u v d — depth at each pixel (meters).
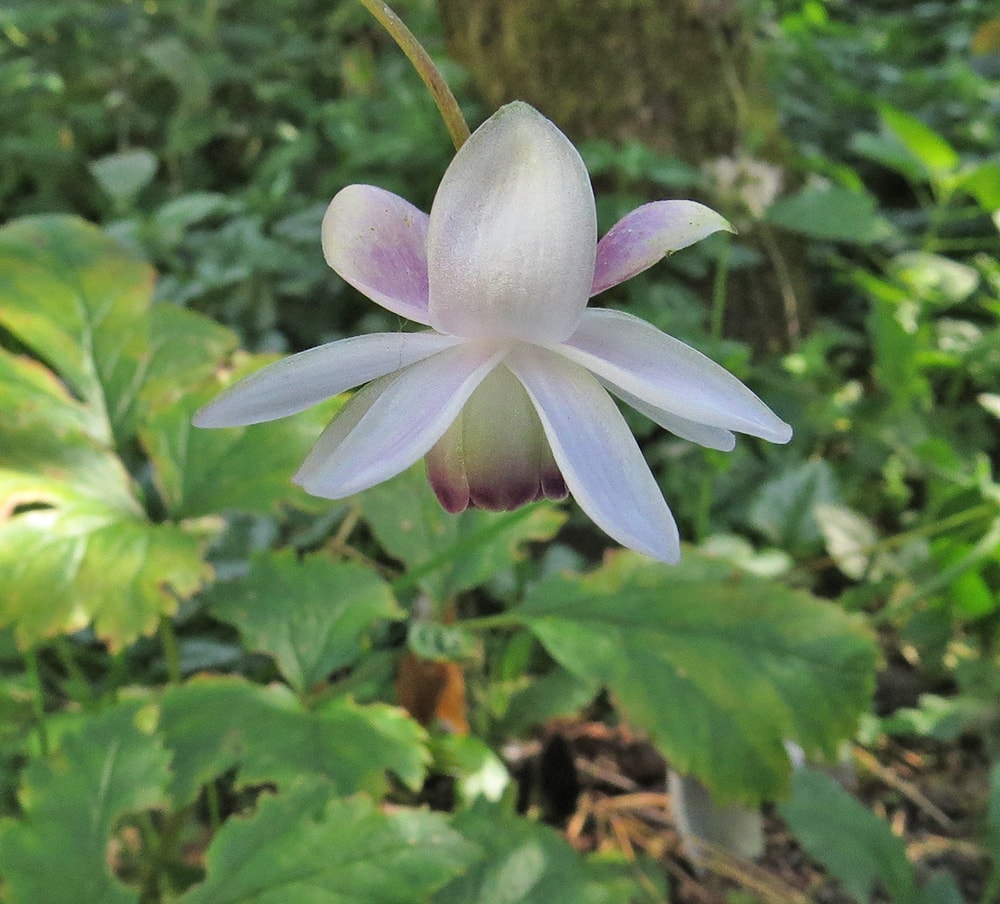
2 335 0.16
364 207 0.07
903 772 0.15
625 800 0.15
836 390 0.21
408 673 0.13
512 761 0.15
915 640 0.16
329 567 0.12
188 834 0.13
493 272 0.06
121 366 0.13
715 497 0.19
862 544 0.17
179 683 0.11
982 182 0.21
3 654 0.12
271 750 0.10
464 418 0.07
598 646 0.12
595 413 0.06
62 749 0.10
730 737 0.11
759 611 0.12
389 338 0.06
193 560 0.11
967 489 0.17
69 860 0.09
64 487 0.12
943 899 0.11
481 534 0.12
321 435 0.07
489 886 0.10
